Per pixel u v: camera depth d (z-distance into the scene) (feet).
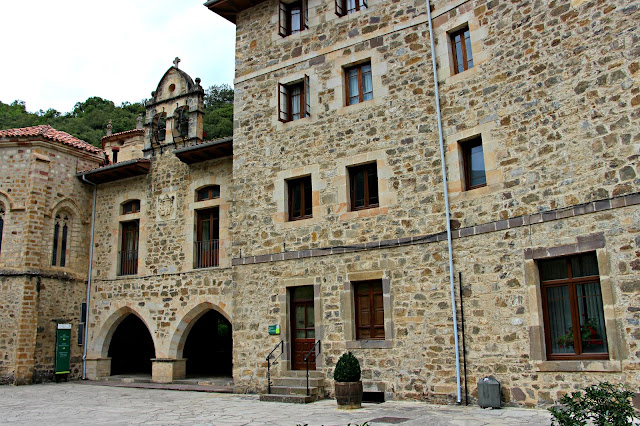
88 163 62.08
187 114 57.98
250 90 46.39
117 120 158.61
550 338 30.12
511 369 30.68
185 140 55.98
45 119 161.48
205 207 52.80
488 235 32.83
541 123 31.53
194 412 32.60
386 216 37.50
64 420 30.32
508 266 31.68
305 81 42.57
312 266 40.09
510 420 26.14
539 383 29.50
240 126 46.26
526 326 30.45
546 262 30.89
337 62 41.98
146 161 56.29
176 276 52.80
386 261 36.88
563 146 30.42
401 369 34.99
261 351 41.39
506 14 34.06
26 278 53.42
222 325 95.25
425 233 35.63
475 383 31.96
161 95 59.21
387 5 40.34
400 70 38.83
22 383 51.55
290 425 26.86
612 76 29.01
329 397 37.42
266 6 47.16
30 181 55.62
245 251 43.73
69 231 58.95
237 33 48.26
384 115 38.91
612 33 29.30
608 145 28.71
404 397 34.55
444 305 34.01
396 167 37.68
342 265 38.70
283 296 41.09
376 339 36.78
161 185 56.18
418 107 37.50
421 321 34.78
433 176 35.99
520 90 32.73
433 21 37.86
